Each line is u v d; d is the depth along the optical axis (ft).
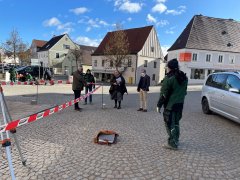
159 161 15.94
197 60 144.56
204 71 147.02
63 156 16.48
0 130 12.45
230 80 27.66
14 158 16.03
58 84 86.38
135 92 68.39
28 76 88.79
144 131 23.08
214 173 14.44
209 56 146.61
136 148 18.26
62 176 13.73
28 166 14.88
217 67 148.56
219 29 156.46
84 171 14.35
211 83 32.01
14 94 51.08
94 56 175.83
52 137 20.59
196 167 15.19
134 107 37.63
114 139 19.27
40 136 20.83
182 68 144.15
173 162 15.84
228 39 154.40
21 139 19.88
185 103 44.32
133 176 13.83
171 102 17.42
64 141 19.60
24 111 31.96
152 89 85.35
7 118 14.51
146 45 148.46
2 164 15.08
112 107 36.96
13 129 14.20
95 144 18.97
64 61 224.94
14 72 85.15
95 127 24.12
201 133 23.08
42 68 97.45
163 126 25.23
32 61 95.04
